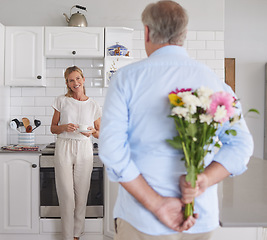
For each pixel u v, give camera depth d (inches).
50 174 135.7
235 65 221.9
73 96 128.8
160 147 44.7
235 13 220.1
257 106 223.3
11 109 157.8
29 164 135.7
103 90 158.7
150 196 43.7
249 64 221.8
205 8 160.1
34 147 136.7
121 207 47.7
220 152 47.4
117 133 43.6
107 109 44.9
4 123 150.7
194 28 160.2
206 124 42.3
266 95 220.2
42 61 147.0
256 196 61.4
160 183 44.6
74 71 126.0
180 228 44.1
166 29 46.1
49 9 157.3
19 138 148.5
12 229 136.7
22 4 156.7
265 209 53.4
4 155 136.0
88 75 158.1
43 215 136.5
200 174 44.3
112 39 152.5
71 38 146.3
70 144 125.0
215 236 61.1
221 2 160.2
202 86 42.6
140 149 45.4
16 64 146.9
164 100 44.6
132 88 45.0
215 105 41.1
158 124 44.7
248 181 74.3
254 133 223.5
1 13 156.5
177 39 46.9
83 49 146.5
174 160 44.8
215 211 47.2
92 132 123.1
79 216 131.0
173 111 42.0
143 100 44.9
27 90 157.8
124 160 43.0
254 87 222.4
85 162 125.6
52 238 136.7
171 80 45.1
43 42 146.6
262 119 223.3
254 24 220.7
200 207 45.6
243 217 49.4
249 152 47.1
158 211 43.7
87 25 152.7
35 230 136.5
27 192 136.2
